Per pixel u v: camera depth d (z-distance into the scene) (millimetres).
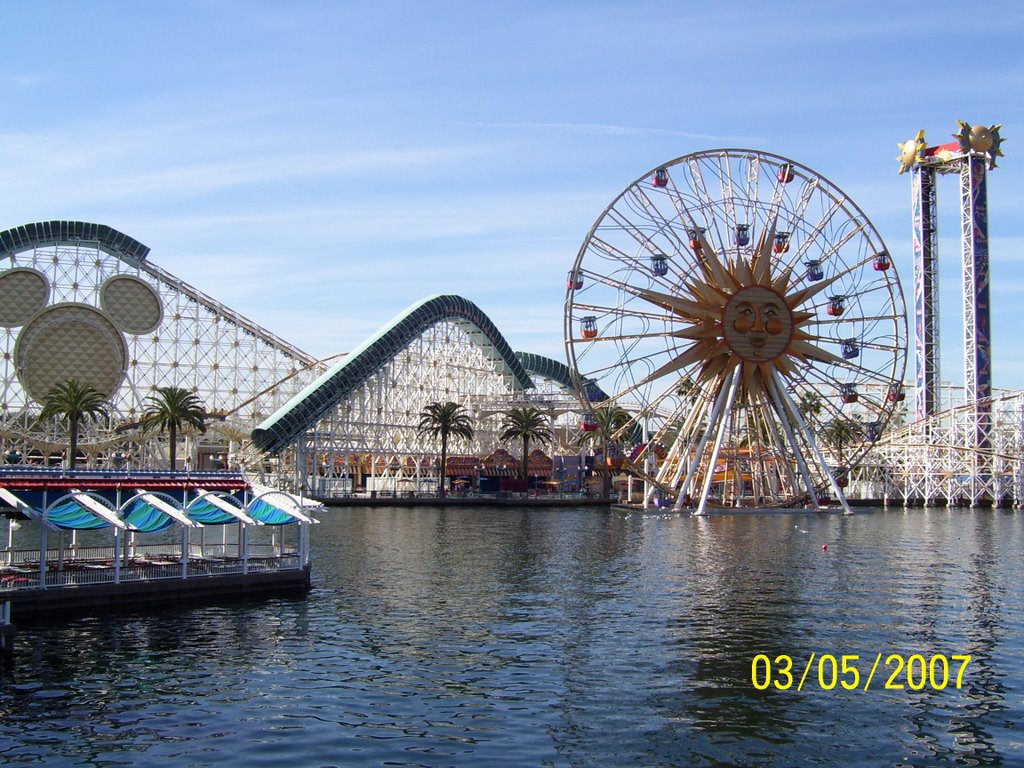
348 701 38250
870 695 39281
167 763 31906
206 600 57875
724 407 136625
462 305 195625
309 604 57719
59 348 157750
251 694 39062
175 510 57750
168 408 148250
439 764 31922
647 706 37781
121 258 163500
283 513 62406
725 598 60562
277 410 171500
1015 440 176250
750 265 136750
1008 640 48531
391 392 191875
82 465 166375
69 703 37781
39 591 52281
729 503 151000
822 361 137500
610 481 195000
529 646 47094
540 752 33062
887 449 187875
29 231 155625
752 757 32844
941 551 88125
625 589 64250
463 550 87688
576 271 129250
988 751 33531
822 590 63844
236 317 170875
